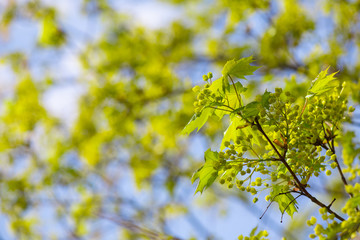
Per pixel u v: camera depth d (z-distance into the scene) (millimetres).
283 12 6227
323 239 1765
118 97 7395
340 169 1970
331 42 5418
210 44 7488
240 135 2096
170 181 7613
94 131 7961
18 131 8203
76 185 7863
